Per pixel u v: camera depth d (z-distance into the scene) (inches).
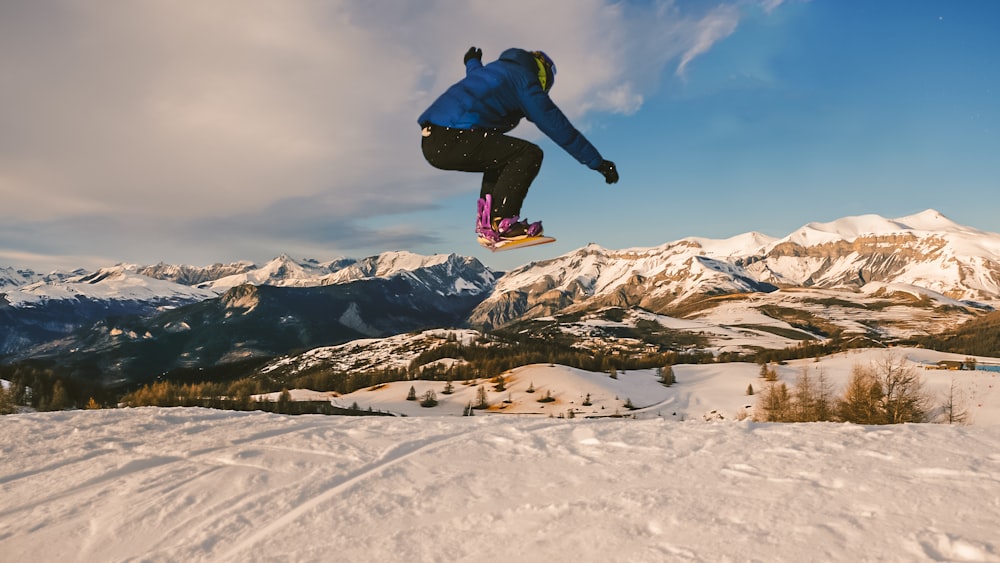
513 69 158.6
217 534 134.4
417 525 134.3
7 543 137.3
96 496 164.6
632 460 182.5
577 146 160.9
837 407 1774.1
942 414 2170.3
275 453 200.2
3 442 226.7
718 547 111.6
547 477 167.9
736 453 185.0
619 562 108.9
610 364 6643.7
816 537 113.6
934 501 130.0
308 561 118.5
